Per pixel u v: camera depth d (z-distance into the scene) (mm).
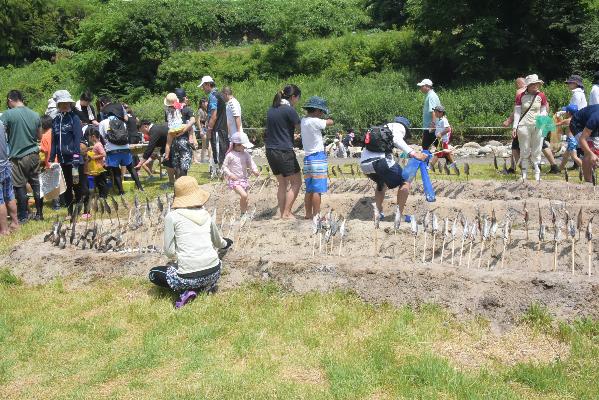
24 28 46250
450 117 26938
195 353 5938
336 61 35688
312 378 5422
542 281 6359
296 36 37125
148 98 35750
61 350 6230
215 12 40031
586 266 7410
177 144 12648
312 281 7105
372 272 6969
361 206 10594
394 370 5410
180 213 7102
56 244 8852
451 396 5027
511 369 5449
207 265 7098
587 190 10438
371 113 28109
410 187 11273
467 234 8016
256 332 6277
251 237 8789
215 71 36594
